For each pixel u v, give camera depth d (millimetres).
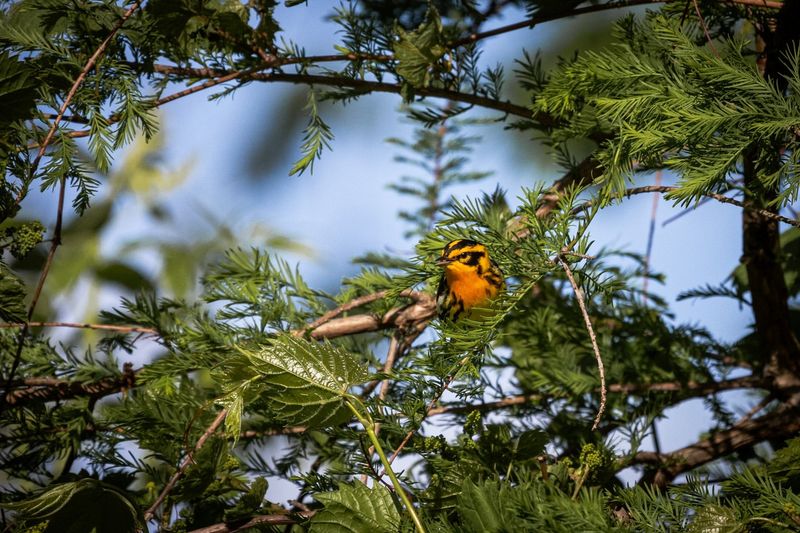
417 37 8438
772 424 9203
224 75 8633
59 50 7855
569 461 6949
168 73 8562
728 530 5777
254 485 7438
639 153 6996
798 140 6453
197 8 7832
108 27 8125
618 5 8469
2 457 8867
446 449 7094
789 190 6242
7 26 7832
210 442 7426
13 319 7812
